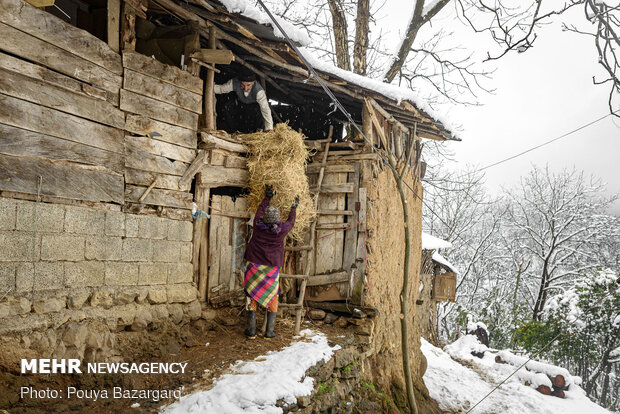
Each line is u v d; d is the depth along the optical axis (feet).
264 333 18.26
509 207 76.54
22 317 11.23
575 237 70.03
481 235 75.00
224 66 23.80
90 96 13.51
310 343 17.80
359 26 37.99
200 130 18.22
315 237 22.72
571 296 52.95
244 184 20.34
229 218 19.84
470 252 75.61
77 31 13.10
